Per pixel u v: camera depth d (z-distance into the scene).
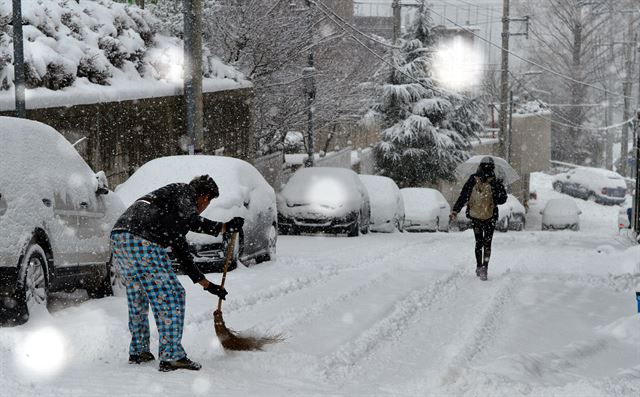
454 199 57.59
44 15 20.06
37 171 10.60
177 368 8.15
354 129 50.69
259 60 32.88
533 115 68.75
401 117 53.31
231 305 12.26
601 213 67.75
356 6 80.06
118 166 20.97
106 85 21.03
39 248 10.27
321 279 15.59
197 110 22.59
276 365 8.79
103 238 12.43
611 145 89.38
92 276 12.32
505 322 11.83
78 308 11.38
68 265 11.25
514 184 66.06
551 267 18.39
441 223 38.28
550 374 8.84
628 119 83.19
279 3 33.12
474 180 15.97
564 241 26.14
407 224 36.75
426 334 10.95
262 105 34.38
